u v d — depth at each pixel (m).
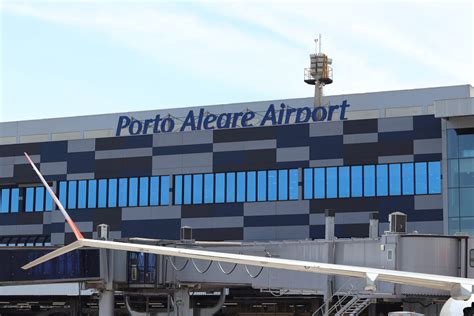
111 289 67.06
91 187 102.56
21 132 120.38
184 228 69.81
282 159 93.31
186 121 101.19
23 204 107.25
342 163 90.38
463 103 80.31
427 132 87.12
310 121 97.44
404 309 63.88
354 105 105.50
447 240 57.31
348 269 32.47
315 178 91.75
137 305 91.19
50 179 104.56
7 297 88.25
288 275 62.72
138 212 99.69
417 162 87.31
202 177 97.19
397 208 87.69
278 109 107.62
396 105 103.75
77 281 65.44
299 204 92.06
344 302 69.75
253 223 94.06
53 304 93.56
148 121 103.31
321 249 61.31
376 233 62.22
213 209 96.19
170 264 68.19
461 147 82.44
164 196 98.69
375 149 89.19
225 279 65.88
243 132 95.56
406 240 57.03
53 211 103.94
